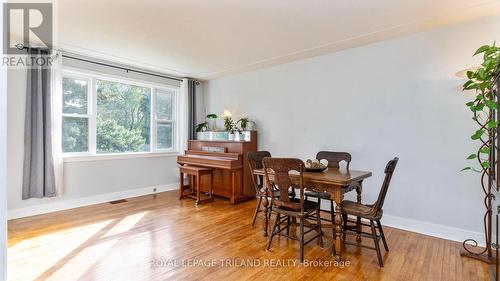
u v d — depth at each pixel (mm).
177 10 2449
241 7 2398
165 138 5102
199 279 1959
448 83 2803
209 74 4957
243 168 4316
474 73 2121
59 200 3660
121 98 4441
